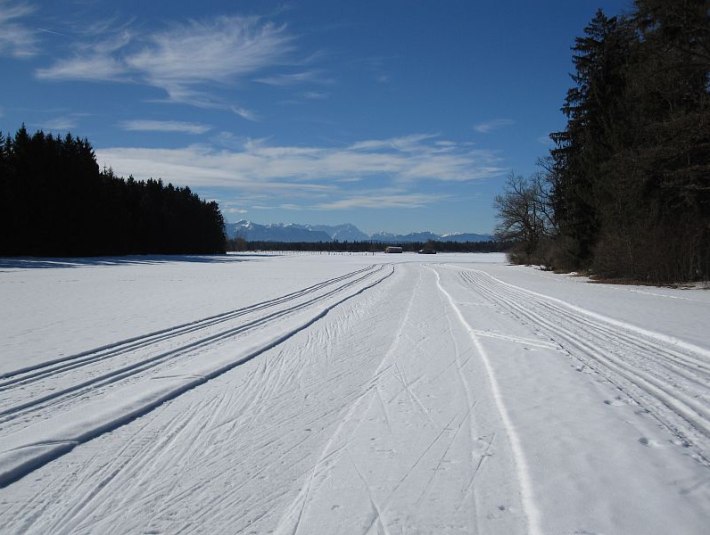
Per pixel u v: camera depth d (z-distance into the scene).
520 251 67.88
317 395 7.33
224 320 14.73
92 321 14.41
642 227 28.23
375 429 5.93
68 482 4.63
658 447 5.10
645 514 3.81
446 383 7.93
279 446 5.45
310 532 3.80
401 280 33.66
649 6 24.52
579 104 38.47
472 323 13.91
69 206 66.06
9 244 59.47
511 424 5.86
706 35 24.05
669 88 26.31
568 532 3.59
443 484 4.54
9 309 17.09
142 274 37.97
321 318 15.33
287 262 70.06
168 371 8.62
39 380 8.05
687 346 10.49
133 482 4.63
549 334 12.27
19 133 61.50
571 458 4.84
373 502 4.23
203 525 3.93
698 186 24.55
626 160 26.47
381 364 9.23
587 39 35.16
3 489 4.49
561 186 42.53
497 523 3.88
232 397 7.23
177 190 106.25
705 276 27.19
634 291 23.78
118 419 6.21
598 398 6.82
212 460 5.10
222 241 116.44
